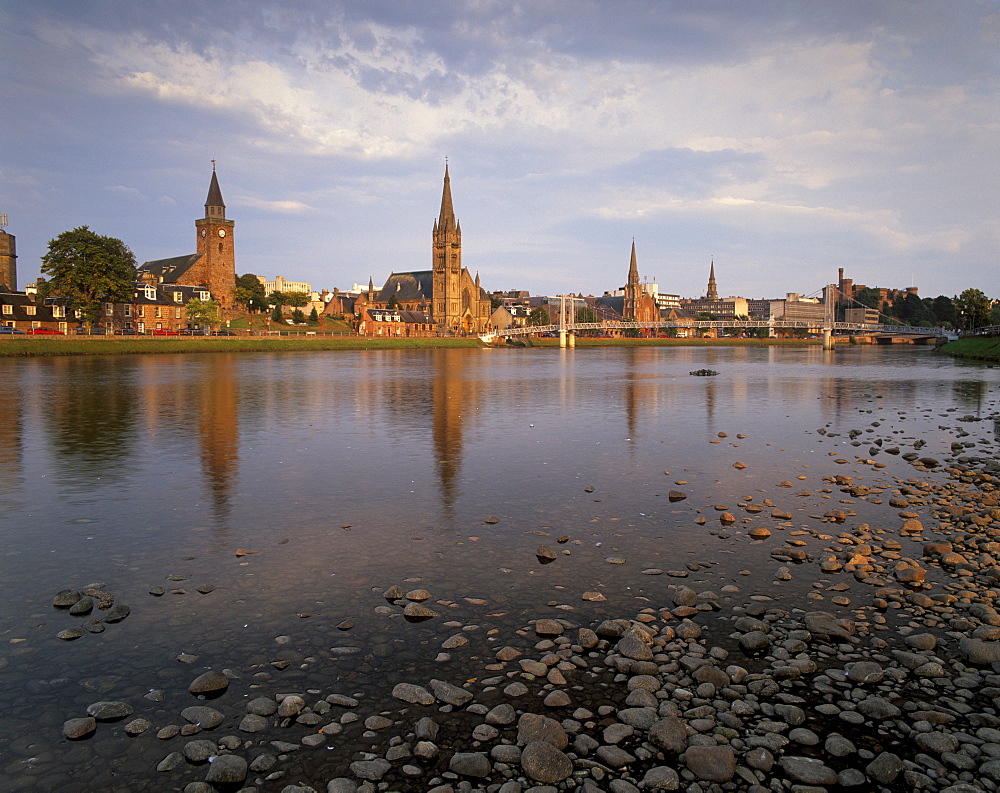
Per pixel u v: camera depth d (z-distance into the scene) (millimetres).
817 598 13250
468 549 16266
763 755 8391
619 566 15102
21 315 147000
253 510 19781
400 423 38000
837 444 31359
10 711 9312
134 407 44688
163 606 12875
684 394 56750
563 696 9703
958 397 54094
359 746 8594
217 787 7793
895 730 9008
